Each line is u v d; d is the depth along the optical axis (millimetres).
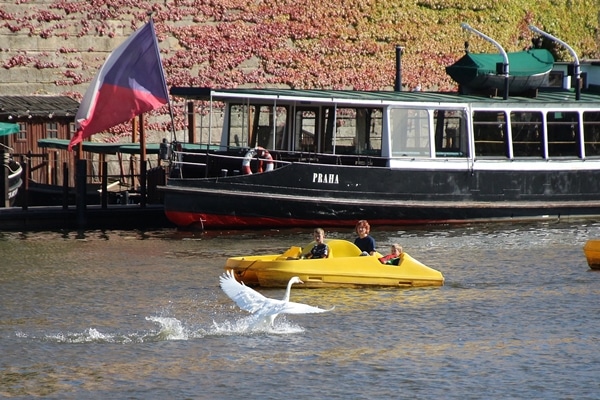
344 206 73062
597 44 127125
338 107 74562
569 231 73312
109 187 89688
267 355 40719
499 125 76750
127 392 36438
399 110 74250
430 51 116250
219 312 47812
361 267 52781
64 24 98500
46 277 56500
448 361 39969
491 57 81438
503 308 48500
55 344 42375
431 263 60500
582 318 46625
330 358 40281
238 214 72000
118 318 46750
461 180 75562
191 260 61500
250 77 106688
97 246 66875
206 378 37906
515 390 36656
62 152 94750
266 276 52188
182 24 103375
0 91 96062
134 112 75875
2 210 75000
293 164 72062
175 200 71375
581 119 79000
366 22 112562
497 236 71000
